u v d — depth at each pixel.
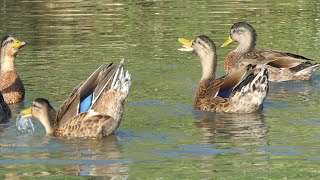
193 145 15.02
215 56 18.88
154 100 18.39
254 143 15.09
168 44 23.75
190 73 20.94
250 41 22.92
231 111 17.53
